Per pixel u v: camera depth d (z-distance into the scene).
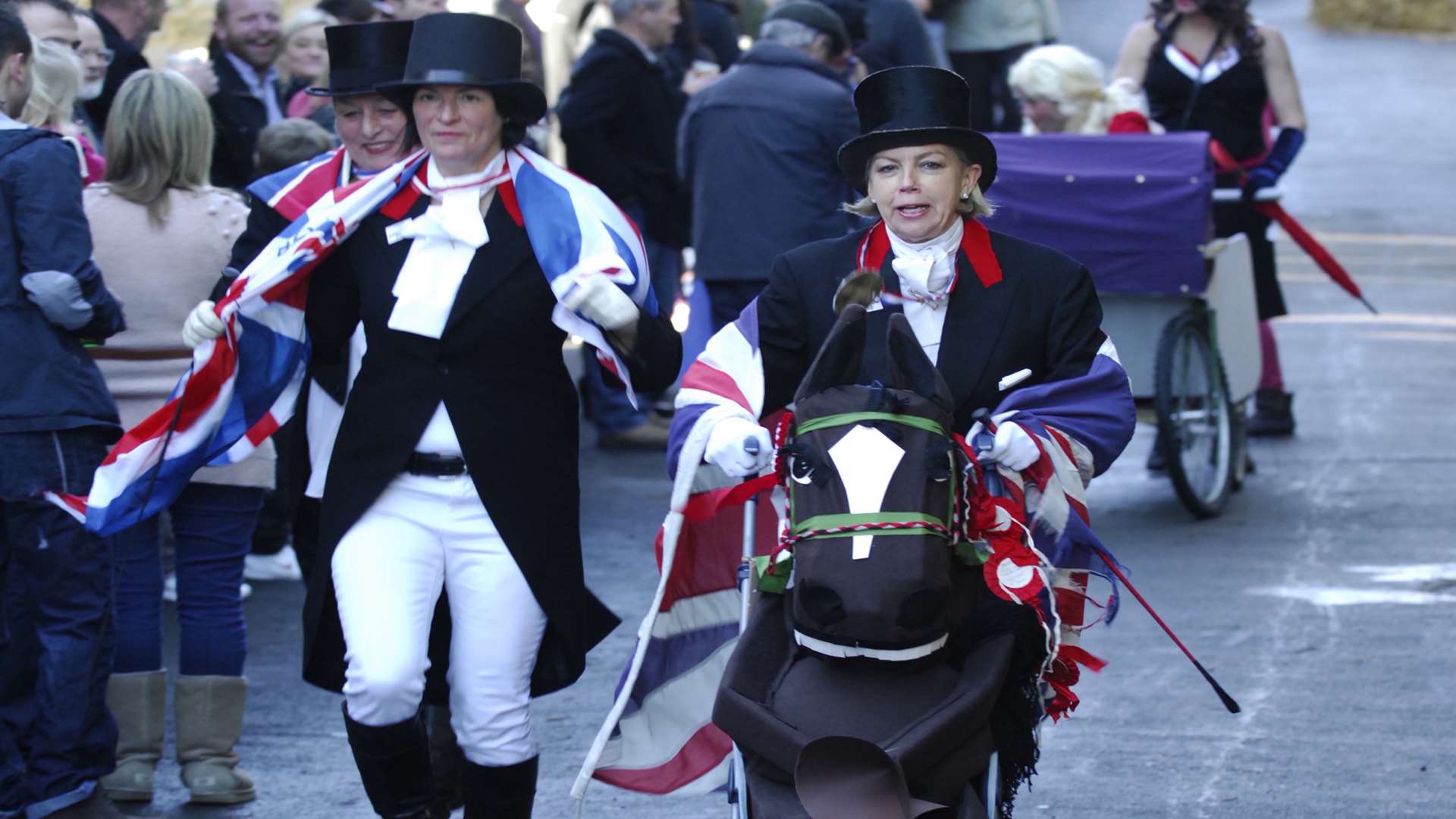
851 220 17.08
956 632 7.16
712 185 16.53
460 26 8.02
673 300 20.41
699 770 8.33
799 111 16.19
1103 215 16.06
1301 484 18.25
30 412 9.17
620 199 19.64
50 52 10.99
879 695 6.86
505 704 8.35
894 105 7.50
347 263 8.41
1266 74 18.03
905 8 20.48
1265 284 18.66
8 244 9.13
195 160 10.82
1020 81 17.00
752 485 7.56
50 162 9.17
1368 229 38.38
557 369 8.54
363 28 9.15
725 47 23.23
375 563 8.13
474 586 8.27
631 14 19.53
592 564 15.63
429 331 8.16
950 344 7.63
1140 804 10.12
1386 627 13.39
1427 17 78.31
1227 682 12.25
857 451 6.83
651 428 21.25
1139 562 15.41
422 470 8.20
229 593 10.42
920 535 6.73
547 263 8.12
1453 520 16.66
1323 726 11.36
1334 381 23.83
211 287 10.83
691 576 8.31
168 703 12.30
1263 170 17.92
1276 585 14.58
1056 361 7.70
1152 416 16.62
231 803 10.37
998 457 7.25
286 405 8.68
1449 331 27.47
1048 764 10.79
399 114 9.23
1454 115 57.12
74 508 8.94
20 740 10.10
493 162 8.32
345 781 10.77
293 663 13.24
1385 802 10.12
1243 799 10.17
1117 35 63.00
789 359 7.86
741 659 7.12
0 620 10.01
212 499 10.30
